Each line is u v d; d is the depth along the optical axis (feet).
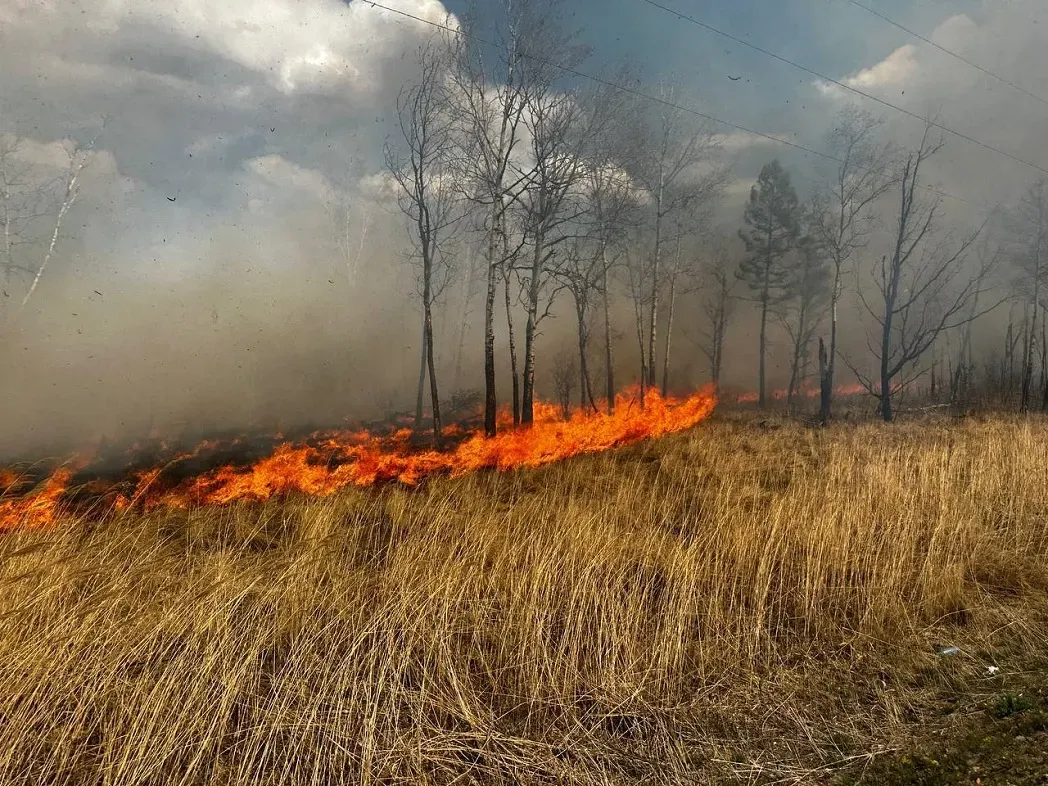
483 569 19.98
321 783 11.99
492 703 14.57
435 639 15.89
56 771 12.29
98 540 22.58
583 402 70.85
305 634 16.39
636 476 38.83
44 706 13.10
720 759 11.96
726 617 17.80
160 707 12.71
